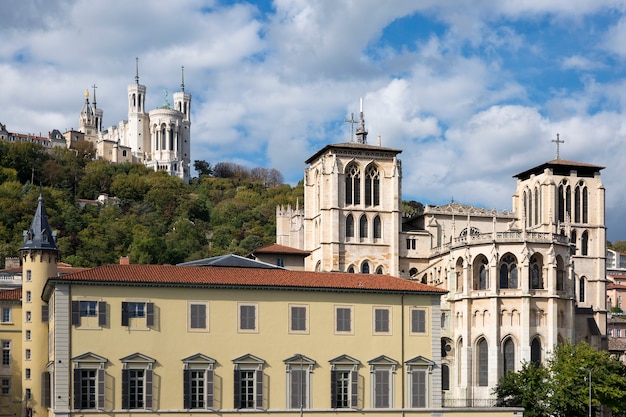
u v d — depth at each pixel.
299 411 109.69
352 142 187.50
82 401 104.00
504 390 132.75
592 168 192.88
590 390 125.50
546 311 154.75
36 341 134.38
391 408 113.19
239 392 108.56
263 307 110.75
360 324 113.94
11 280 162.38
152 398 105.62
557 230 188.12
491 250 156.75
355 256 178.38
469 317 157.62
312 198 188.75
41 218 138.62
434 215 189.75
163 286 107.62
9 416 136.38
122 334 105.88
